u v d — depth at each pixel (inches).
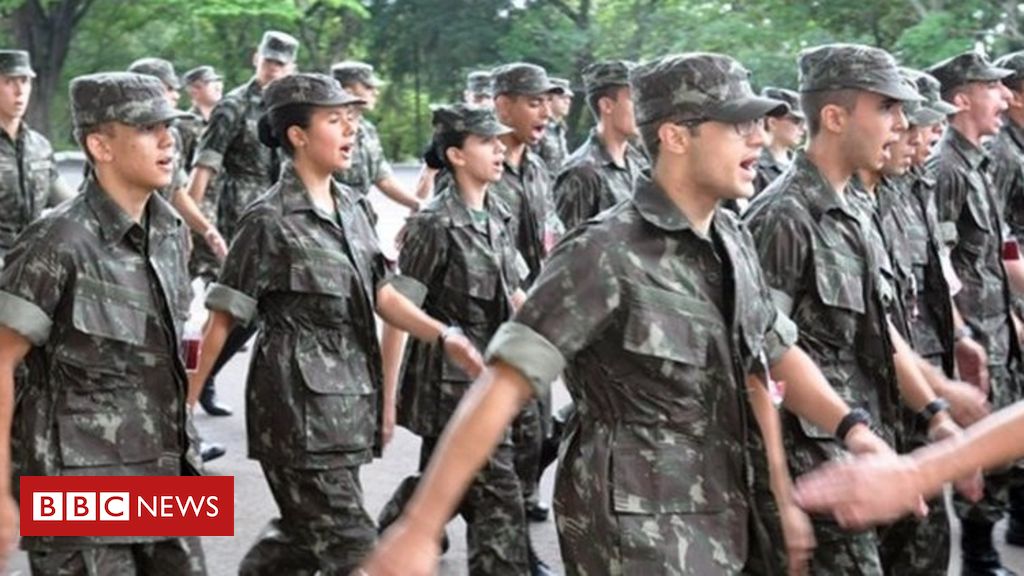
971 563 246.4
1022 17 697.0
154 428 170.6
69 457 164.6
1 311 161.5
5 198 315.9
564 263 131.6
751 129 135.0
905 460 97.5
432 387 233.3
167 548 172.6
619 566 132.3
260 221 199.0
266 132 209.0
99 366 166.2
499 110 304.3
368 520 201.6
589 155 323.3
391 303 209.6
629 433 134.7
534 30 1012.5
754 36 801.6
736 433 136.2
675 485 133.5
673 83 134.3
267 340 201.2
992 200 266.8
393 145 1241.4
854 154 179.3
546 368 126.7
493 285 239.9
